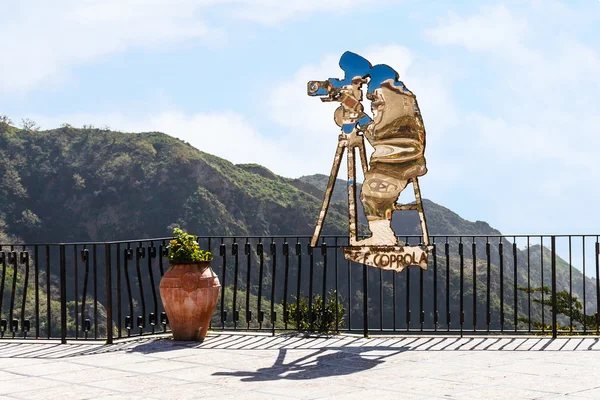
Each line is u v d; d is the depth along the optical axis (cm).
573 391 543
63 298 792
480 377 598
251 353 718
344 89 805
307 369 638
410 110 793
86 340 805
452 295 4925
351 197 811
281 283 6041
